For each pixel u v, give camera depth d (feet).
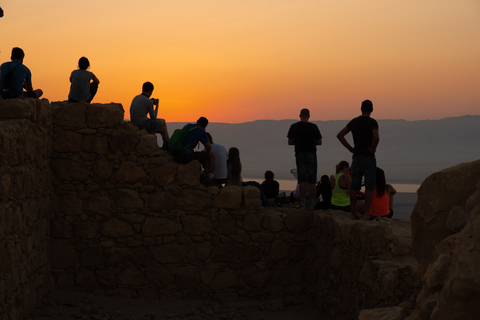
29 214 25.46
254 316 29.43
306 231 33.01
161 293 31.94
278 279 32.73
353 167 27.63
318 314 28.50
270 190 36.73
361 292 22.09
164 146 34.63
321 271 29.50
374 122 27.09
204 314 29.45
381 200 30.35
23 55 28.17
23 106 23.70
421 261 9.75
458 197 9.13
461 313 7.02
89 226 31.71
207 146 33.42
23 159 23.88
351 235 24.08
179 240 32.17
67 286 31.40
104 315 27.84
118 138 31.86
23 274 24.04
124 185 31.94
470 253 7.11
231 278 32.40
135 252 31.94
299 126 33.42
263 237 32.73
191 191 32.35
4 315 20.72
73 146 31.50
